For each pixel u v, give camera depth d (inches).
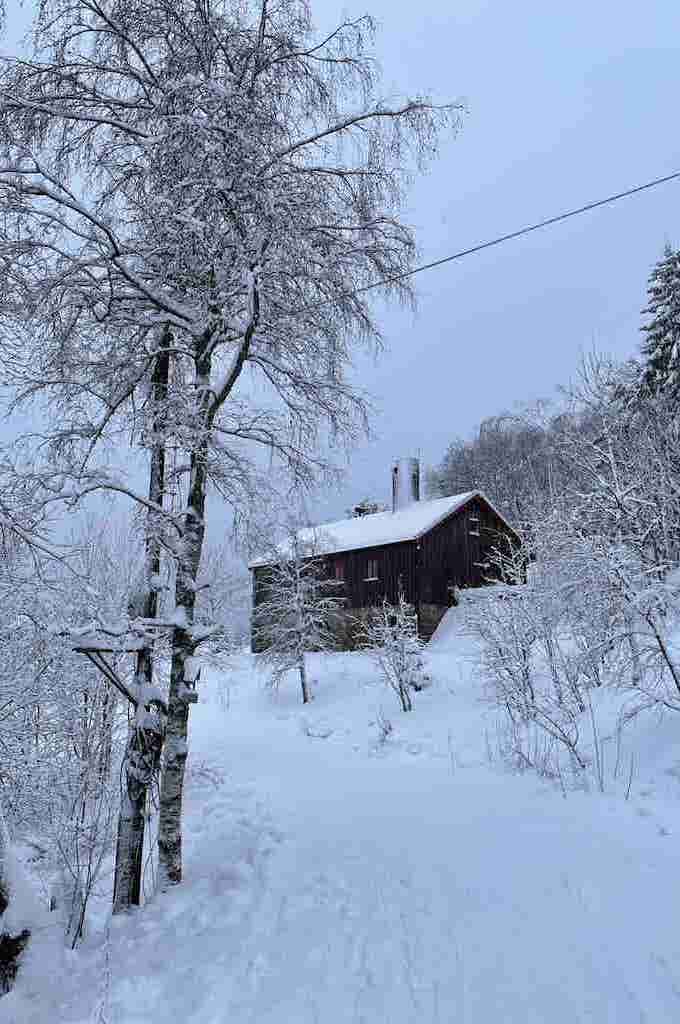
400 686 866.8
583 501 531.2
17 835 355.3
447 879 283.0
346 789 519.2
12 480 275.4
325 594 1408.7
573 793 410.3
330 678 1159.0
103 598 304.7
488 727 663.1
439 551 1347.2
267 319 312.0
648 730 446.6
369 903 265.9
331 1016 184.1
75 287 297.9
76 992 229.0
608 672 465.4
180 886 309.6
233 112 268.2
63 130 307.3
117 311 311.7
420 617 1285.7
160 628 317.7
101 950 261.6
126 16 298.7
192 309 315.0
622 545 454.9
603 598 456.8
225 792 551.5
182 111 268.4
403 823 386.6
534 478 1255.5
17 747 357.7
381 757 687.1
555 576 536.7
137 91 319.0
